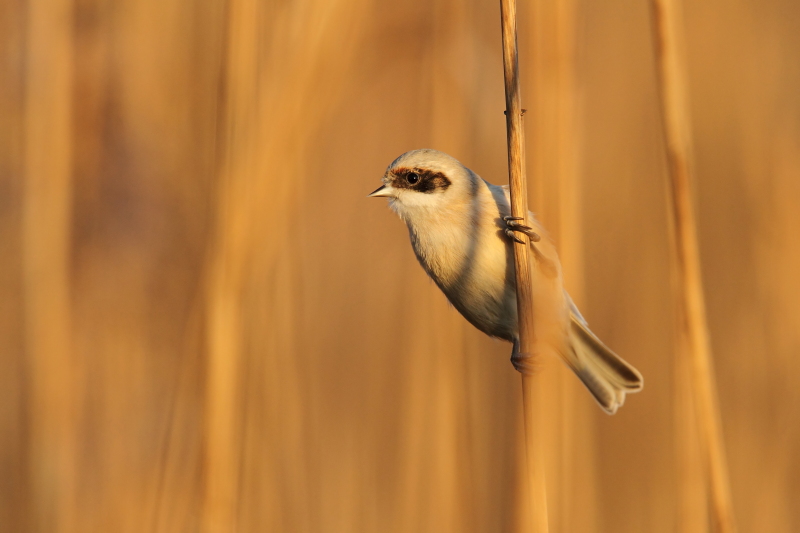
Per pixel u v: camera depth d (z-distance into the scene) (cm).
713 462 614
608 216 1067
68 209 848
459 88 906
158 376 908
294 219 823
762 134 1104
